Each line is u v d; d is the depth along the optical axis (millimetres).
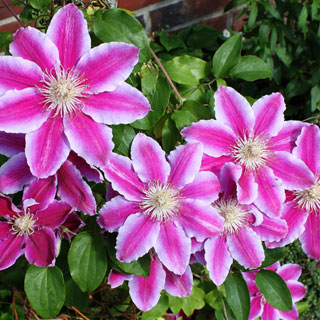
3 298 559
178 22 862
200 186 397
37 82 362
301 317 821
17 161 378
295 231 434
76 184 374
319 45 761
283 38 768
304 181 411
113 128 405
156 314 506
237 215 415
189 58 497
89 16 465
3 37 453
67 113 362
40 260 389
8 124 345
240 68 489
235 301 458
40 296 406
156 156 391
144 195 394
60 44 365
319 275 818
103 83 364
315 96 771
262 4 720
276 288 460
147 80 438
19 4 480
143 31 404
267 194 410
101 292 565
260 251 418
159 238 392
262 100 420
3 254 396
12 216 400
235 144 414
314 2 698
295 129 427
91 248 408
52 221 391
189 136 400
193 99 486
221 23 909
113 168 384
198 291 537
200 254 432
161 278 426
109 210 386
